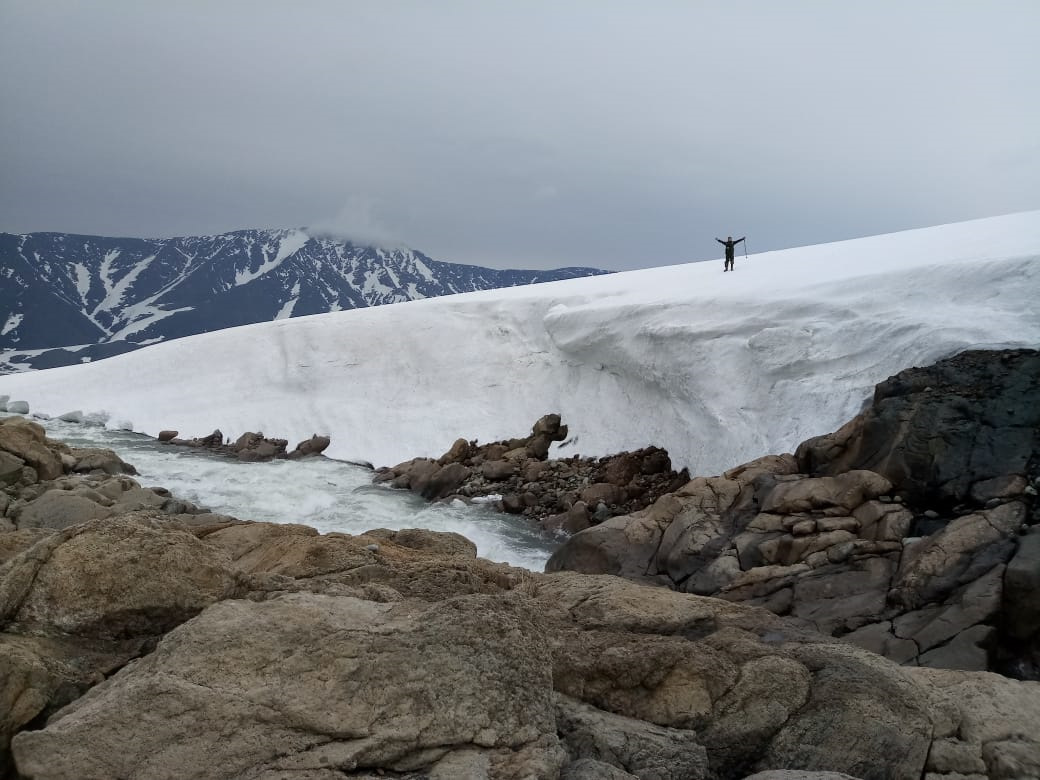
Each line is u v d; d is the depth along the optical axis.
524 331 23.81
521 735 3.39
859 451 12.00
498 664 3.53
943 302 14.99
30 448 12.87
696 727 4.09
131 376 27.91
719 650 4.50
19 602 3.96
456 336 24.75
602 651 4.35
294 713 3.26
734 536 11.47
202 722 3.19
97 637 3.97
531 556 14.27
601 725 3.94
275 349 26.91
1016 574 8.77
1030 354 12.30
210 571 4.24
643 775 3.69
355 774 3.15
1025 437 10.91
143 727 3.14
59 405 27.42
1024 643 8.60
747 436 15.32
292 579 4.63
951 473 10.81
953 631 8.57
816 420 14.33
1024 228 21.39
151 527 4.38
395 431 22.56
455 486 18.91
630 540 12.13
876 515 10.76
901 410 11.92
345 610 3.88
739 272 22.92
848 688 4.21
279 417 24.39
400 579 5.21
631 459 17.58
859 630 9.13
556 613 5.14
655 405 18.53
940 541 9.66
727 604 5.44
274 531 6.19
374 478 20.20
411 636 3.57
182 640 3.53
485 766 3.22
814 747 4.03
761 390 15.82
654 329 18.75
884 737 4.04
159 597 4.05
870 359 14.50
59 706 3.56
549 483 18.11
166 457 21.50
